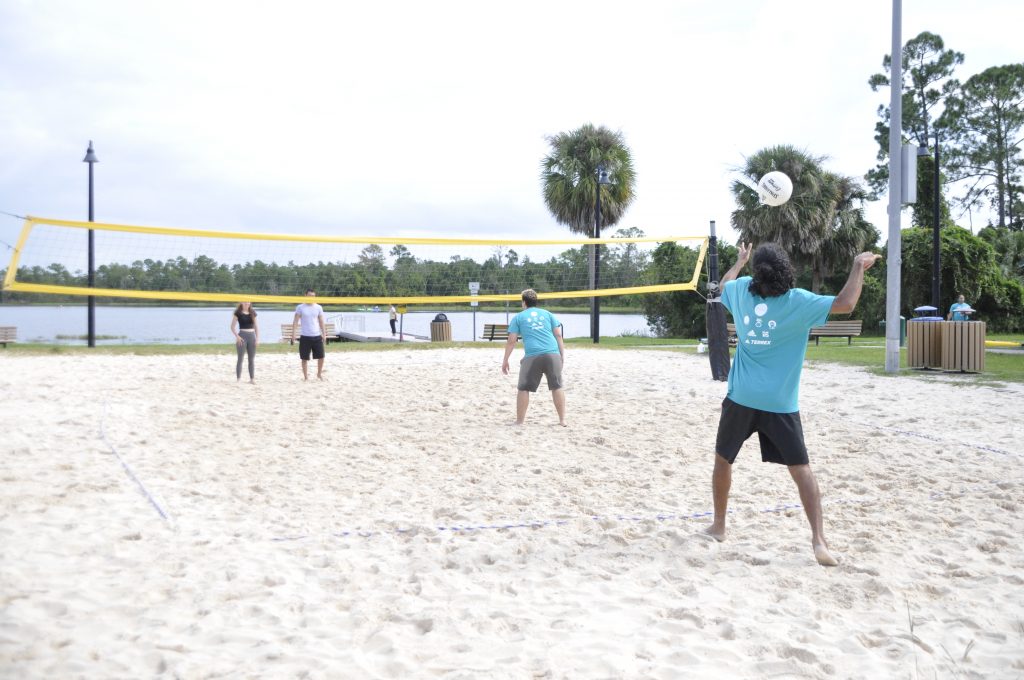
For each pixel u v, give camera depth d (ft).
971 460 18.72
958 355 36.60
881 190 142.61
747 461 19.01
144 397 29.19
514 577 11.27
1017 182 149.28
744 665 8.48
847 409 26.91
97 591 10.27
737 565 11.73
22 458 18.25
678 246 100.73
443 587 10.82
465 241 41.22
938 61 143.13
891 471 17.76
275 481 16.89
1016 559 11.86
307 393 31.63
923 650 8.90
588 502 15.37
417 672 8.24
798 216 86.53
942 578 11.21
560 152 83.66
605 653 8.68
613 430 23.40
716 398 30.40
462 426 24.09
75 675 7.96
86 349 52.95
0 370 37.88
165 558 11.75
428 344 61.82
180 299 34.68
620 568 11.66
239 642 8.91
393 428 23.61
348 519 14.14
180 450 19.77
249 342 34.81
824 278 97.76
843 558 11.98
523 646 8.87
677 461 19.12
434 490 16.30
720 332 35.96
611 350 57.41
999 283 95.91
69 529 12.97
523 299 25.03
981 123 150.10
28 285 32.48
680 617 9.82
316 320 36.40
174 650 8.63
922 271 90.63
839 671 8.39
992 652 8.85
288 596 10.33
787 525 13.83
